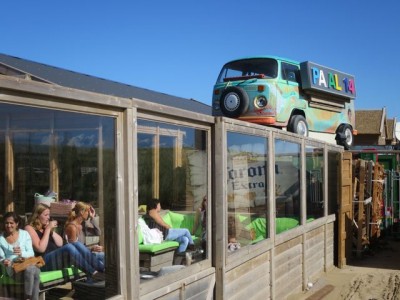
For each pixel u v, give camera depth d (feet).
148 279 13.34
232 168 17.31
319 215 29.45
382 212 44.83
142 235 13.93
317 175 28.84
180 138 14.92
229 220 16.98
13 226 10.74
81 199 11.87
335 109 43.42
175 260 15.03
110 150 11.98
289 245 23.36
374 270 32.12
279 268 21.98
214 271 16.30
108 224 12.05
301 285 25.25
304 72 37.93
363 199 36.65
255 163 19.39
